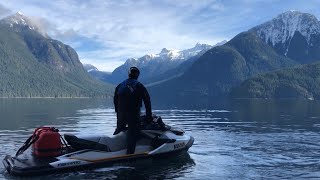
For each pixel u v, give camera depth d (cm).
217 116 3484
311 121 2786
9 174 925
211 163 1098
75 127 2430
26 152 997
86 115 3812
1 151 1307
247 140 1625
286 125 2430
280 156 1221
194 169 1019
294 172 998
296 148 1398
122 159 1031
